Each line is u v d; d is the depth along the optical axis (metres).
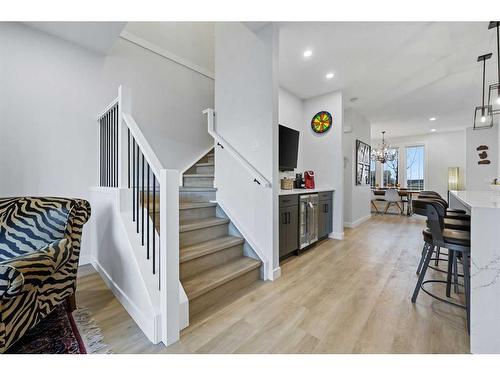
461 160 7.64
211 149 4.16
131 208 1.94
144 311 1.52
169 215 1.43
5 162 2.24
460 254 2.04
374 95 4.43
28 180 2.36
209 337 1.50
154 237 1.58
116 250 1.95
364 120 6.00
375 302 1.94
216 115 2.90
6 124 2.24
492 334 1.31
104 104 2.85
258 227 2.51
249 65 2.56
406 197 7.72
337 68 3.34
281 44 2.73
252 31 2.52
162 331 1.42
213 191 2.91
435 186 8.08
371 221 5.98
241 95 2.64
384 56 3.01
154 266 1.57
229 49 2.76
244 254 2.55
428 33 2.52
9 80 2.26
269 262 2.40
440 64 3.24
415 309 1.83
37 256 1.25
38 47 2.40
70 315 1.67
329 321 1.68
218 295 1.95
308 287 2.22
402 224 5.54
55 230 1.59
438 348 1.40
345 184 5.23
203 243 2.36
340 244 3.76
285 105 4.07
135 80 3.18
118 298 1.90
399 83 3.85
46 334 1.46
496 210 1.29
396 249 3.48
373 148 9.19
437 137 8.05
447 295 2.02
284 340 1.47
